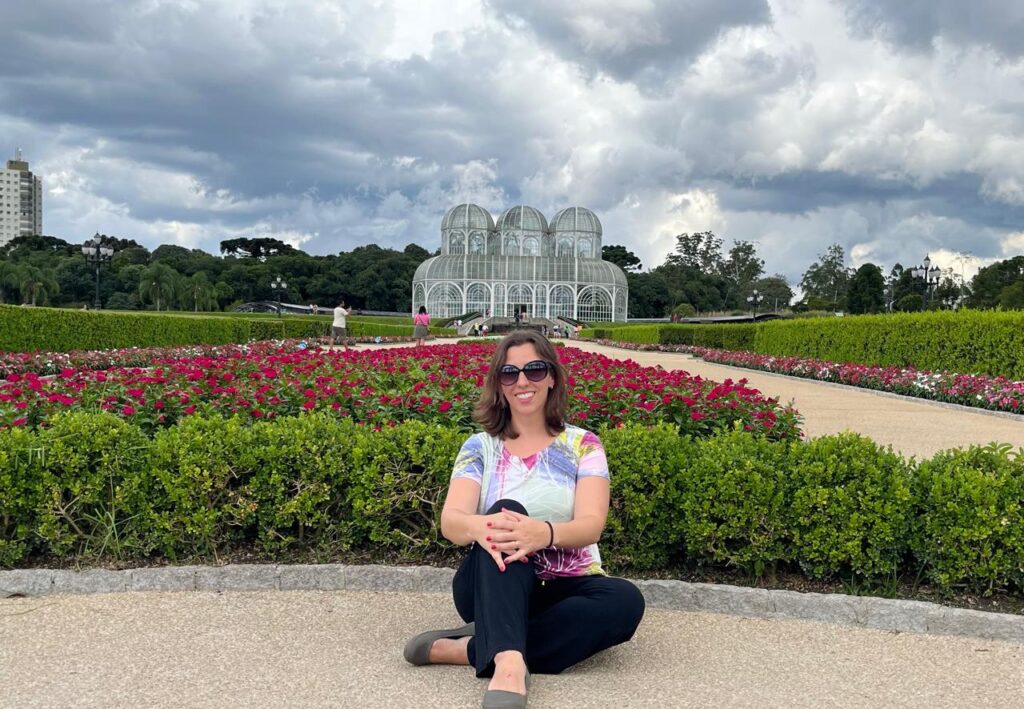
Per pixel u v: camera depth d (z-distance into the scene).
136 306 104.88
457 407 8.84
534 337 4.73
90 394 9.20
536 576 4.47
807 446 6.32
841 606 5.34
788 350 33.59
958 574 5.62
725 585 5.63
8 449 6.20
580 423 8.76
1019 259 97.56
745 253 175.62
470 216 105.75
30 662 4.46
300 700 4.01
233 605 5.46
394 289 132.88
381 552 6.44
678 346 47.91
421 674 4.34
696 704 4.03
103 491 6.32
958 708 4.07
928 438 13.36
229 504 6.31
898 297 104.00
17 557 6.11
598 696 4.09
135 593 5.70
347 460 6.37
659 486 6.06
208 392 9.87
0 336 21.47
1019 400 16.62
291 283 127.00
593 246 106.31
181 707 3.92
